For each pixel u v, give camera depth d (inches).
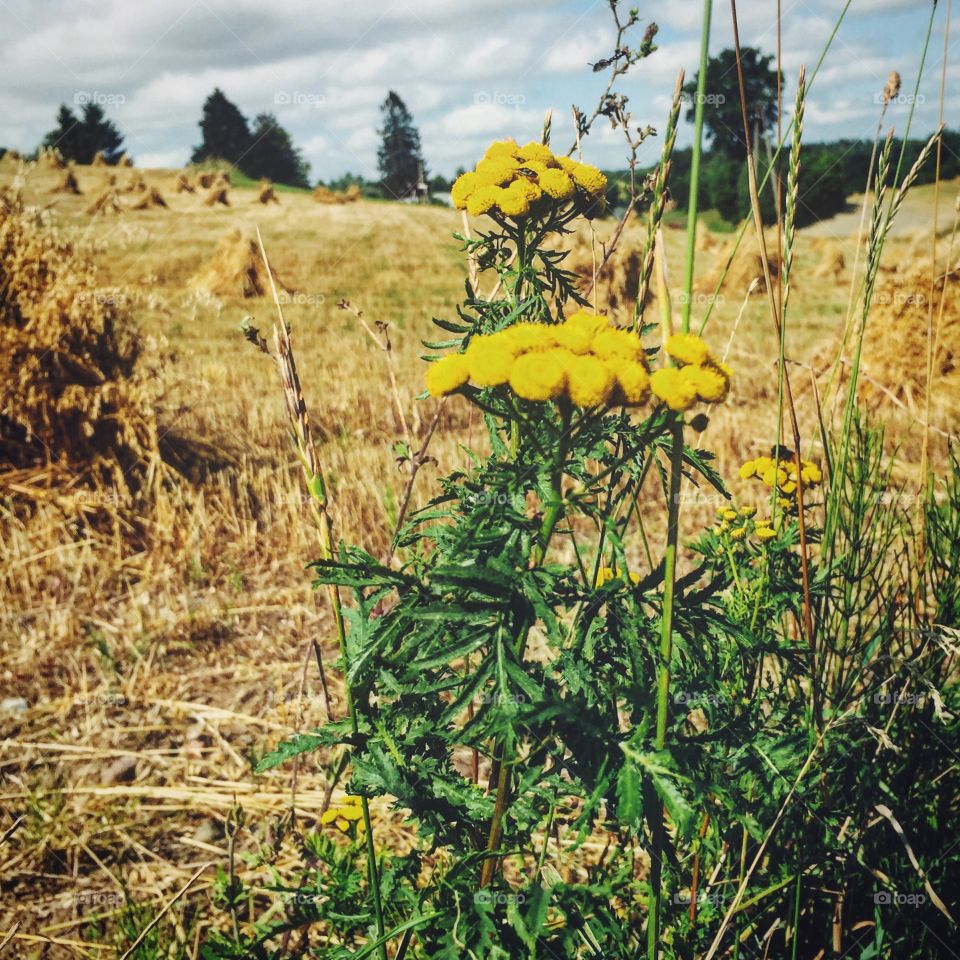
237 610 197.9
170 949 99.1
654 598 59.6
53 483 243.9
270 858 94.6
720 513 82.6
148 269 772.6
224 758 144.7
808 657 76.5
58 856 122.3
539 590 53.1
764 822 72.7
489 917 56.6
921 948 77.5
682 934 72.6
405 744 61.7
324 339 534.3
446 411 351.6
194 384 346.6
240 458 287.4
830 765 73.5
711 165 1590.8
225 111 2148.1
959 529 93.4
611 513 68.0
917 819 83.7
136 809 131.1
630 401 53.1
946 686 90.7
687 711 62.0
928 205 789.9
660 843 57.2
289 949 94.8
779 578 78.1
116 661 177.3
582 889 56.6
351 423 338.0
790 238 68.2
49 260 251.6
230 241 715.4
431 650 58.7
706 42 49.1
